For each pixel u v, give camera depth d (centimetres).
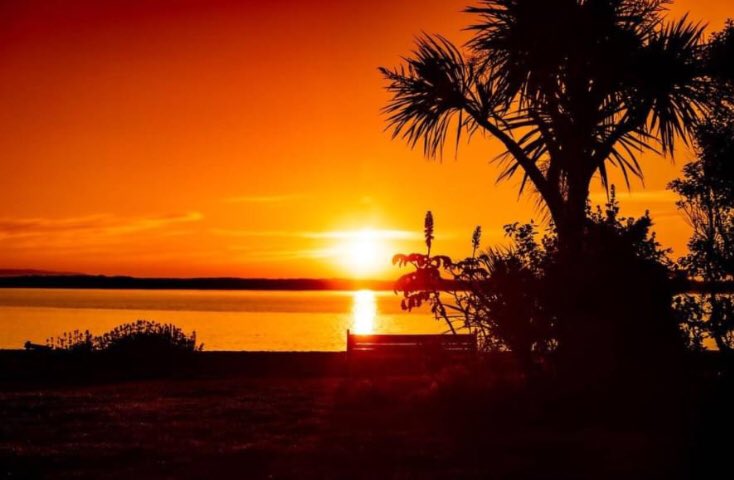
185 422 1217
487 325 1381
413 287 1392
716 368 1248
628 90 1441
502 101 1469
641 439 1045
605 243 1285
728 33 1477
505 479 866
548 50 1406
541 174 1469
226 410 1321
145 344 2123
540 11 1407
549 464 929
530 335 1295
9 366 1958
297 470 911
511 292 1311
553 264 1293
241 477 880
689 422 1055
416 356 1723
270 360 1998
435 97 1546
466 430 1133
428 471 903
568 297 1269
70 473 895
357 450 1012
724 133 1403
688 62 1438
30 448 1025
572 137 1416
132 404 1391
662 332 1248
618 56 1405
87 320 4494
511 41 1426
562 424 1162
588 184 1412
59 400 1439
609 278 1257
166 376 1841
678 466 902
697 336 1270
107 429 1162
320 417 1258
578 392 1236
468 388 1316
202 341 3225
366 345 1739
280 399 1443
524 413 1227
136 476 884
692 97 1466
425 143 1595
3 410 1325
